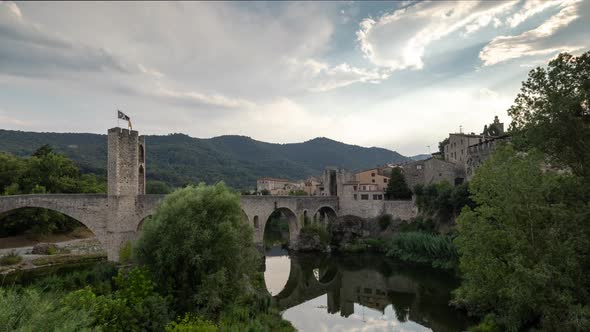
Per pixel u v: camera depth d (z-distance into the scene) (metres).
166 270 26.89
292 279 50.97
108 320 19.95
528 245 22.02
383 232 73.19
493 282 24.61
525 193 22.44
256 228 59.09
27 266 47.97
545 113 22.75
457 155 80.44
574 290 21.45
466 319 32.22
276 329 27.75
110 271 34.59
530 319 24.67
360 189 85.00
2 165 64.75
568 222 21.20
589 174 22.08
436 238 55.84
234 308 26.80
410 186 83.88
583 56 21.36
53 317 15.05
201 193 30.08
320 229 71.94
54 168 67.94
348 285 47.34
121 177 43.50
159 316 22.19
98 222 43.84
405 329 31.36
